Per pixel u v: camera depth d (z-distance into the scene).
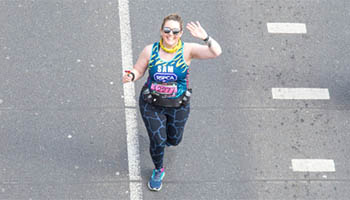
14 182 13.98
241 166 14.65
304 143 15.15
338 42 17.41
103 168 14.42
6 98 15.40
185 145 14.92
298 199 14.18
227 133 15.23
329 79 16.52
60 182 14.09
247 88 16.14
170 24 11.14
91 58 16.39
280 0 18.25
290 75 16.50
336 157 14.96
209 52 11.69
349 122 15.66
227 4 18.05
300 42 17.30
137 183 14.23
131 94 15.77
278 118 15.61
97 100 15.59
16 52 16.34
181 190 14.16
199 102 15.76
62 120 15.14
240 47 17.02
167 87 11.90
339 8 18.20
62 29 16.95
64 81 15.87
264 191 14.27
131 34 17.02
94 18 17.27
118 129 15.14
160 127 12.49
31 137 14.79
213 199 14.07
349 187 14.45
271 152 14.94
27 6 17.39
